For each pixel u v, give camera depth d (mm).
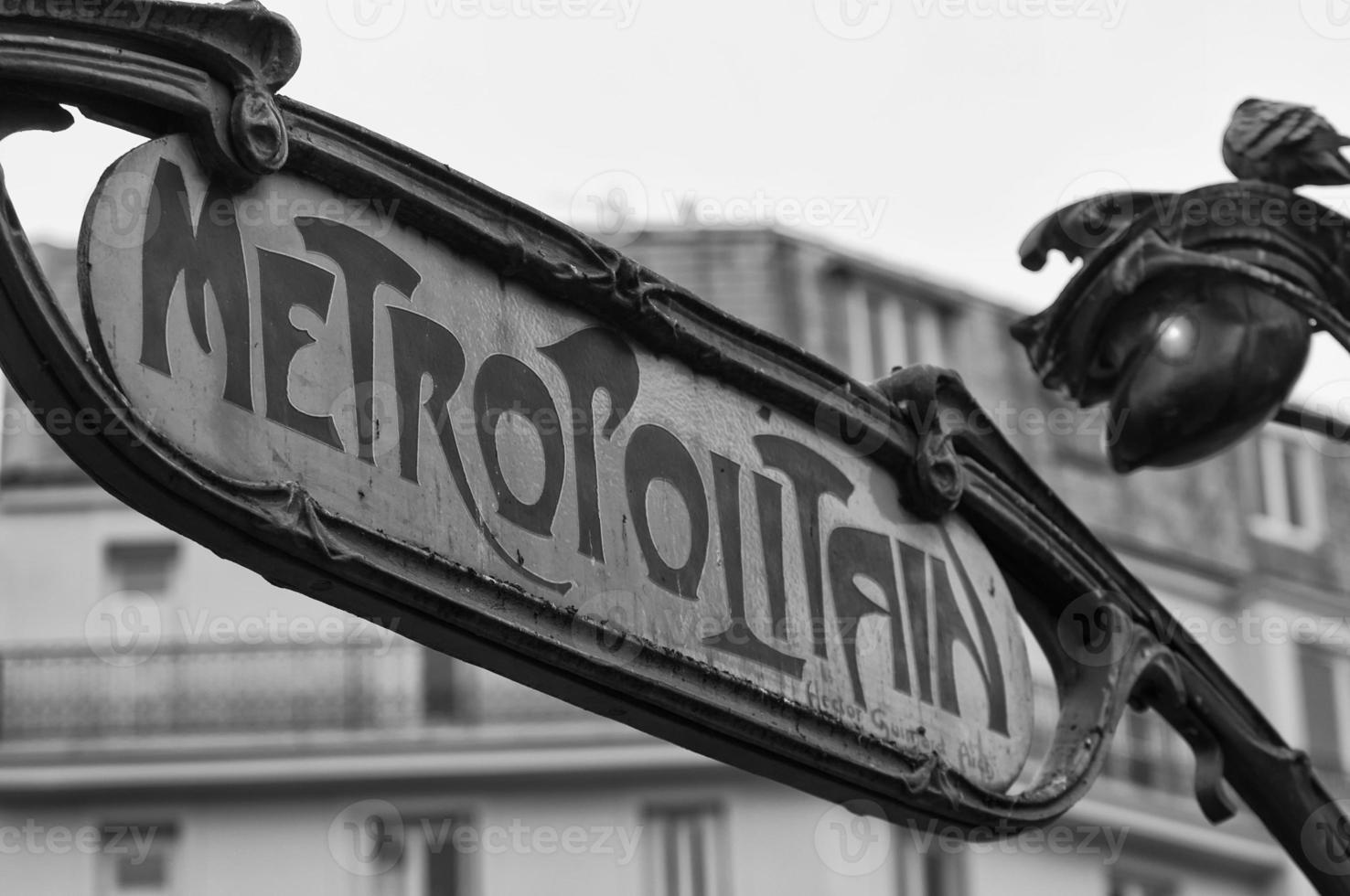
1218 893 26172
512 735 25062
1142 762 26234
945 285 28391
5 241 2766
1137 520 29047
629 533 3451
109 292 2891
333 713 25188
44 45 2924
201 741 25328
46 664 25438
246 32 3070
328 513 3027
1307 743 28797
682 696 3445
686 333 3605
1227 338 4453
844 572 3814
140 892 24812
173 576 25953
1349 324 4543
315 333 3096
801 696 3645
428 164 3275
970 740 3953
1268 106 4676
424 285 3262
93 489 26125
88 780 24922
